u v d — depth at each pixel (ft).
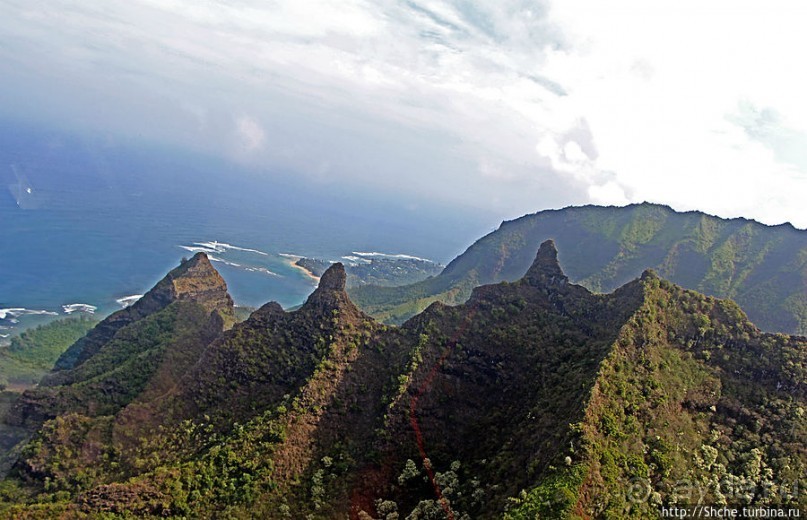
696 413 272.92
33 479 311.88
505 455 267.59
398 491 277.03
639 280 331.57
